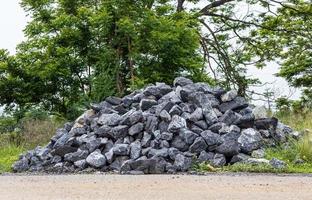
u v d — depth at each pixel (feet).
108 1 75.56
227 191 26.17
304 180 32.73
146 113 46.62
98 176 37.81
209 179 33.68
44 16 84.38
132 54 74.49
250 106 51.65
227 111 47.26
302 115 62.95
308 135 47.50
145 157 42.86
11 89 81.05
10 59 82.23
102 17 74.13
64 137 47.60
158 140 44.14
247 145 44.42
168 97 48.67
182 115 46.06
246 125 46.91
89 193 25.64
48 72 77.05
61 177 37.27
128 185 29.71
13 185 30.83
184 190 26.71
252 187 28.14
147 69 76.13
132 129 45.57
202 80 80.69
